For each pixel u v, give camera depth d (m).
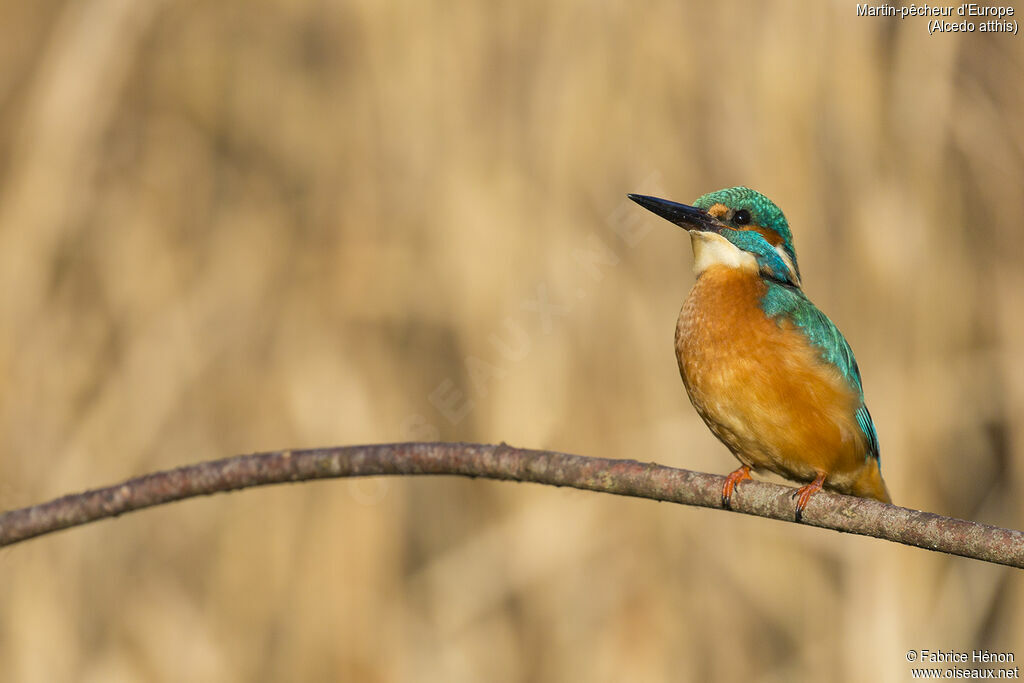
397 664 11.51
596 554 11.70
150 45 13.47
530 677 11.48
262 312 12.52
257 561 11.88
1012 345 12.22
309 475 6.46
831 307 11.75
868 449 8.09
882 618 11.40
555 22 11.93
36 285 12.41
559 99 11.82
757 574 11.75
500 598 11.71
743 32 11.83
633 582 11.60
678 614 11.55
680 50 11.82
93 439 12.12
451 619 11.69
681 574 11.67
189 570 12.04
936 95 12.10
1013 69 12.49
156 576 12.00
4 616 11.57
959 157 12.36
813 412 7.65
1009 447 12.25
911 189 11.98
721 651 11.51
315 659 11.54
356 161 12.46
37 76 13.49
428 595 11.81
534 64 11.95
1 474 11.88
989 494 12.20
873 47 11.98
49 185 12.69
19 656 11.41
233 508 12.09
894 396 11.75
